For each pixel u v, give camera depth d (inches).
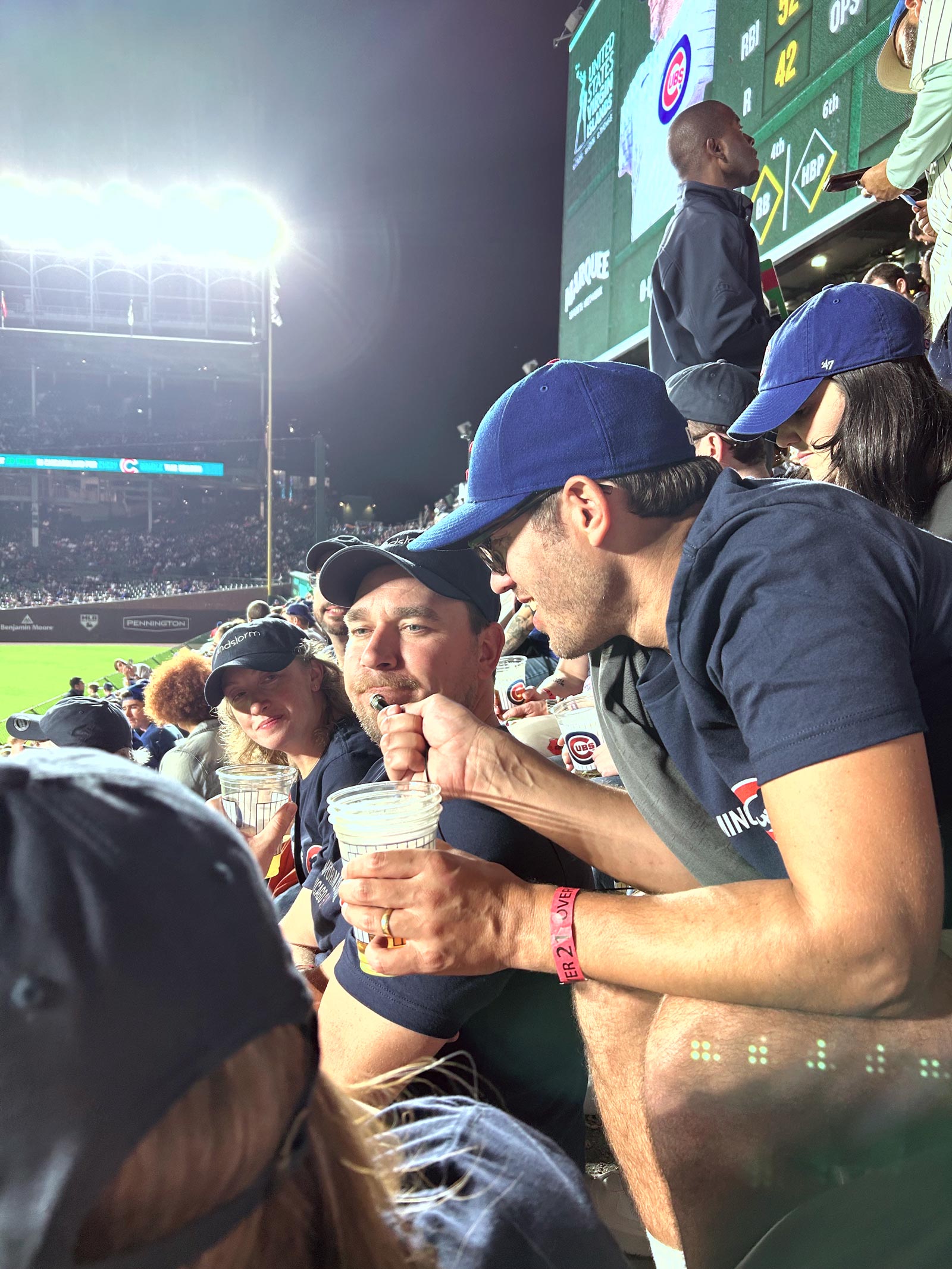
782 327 77.5
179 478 1772.9
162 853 17.2
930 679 41.1
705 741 46.7
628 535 48.2
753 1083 40.1
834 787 36.5
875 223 245.0
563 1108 57.5
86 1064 15.1
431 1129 29.5
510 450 49.0
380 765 75.0
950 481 68.2
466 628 70.4
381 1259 21.5
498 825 54.6
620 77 398.3
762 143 280.1
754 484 46.3
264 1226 19.3
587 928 41.4
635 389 48.6
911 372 70.1
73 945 15.5
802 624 38.5
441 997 47.3
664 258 122.6
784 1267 33.9
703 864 54.4
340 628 99.3
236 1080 17.6
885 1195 34.0
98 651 1103.6
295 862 102.1
